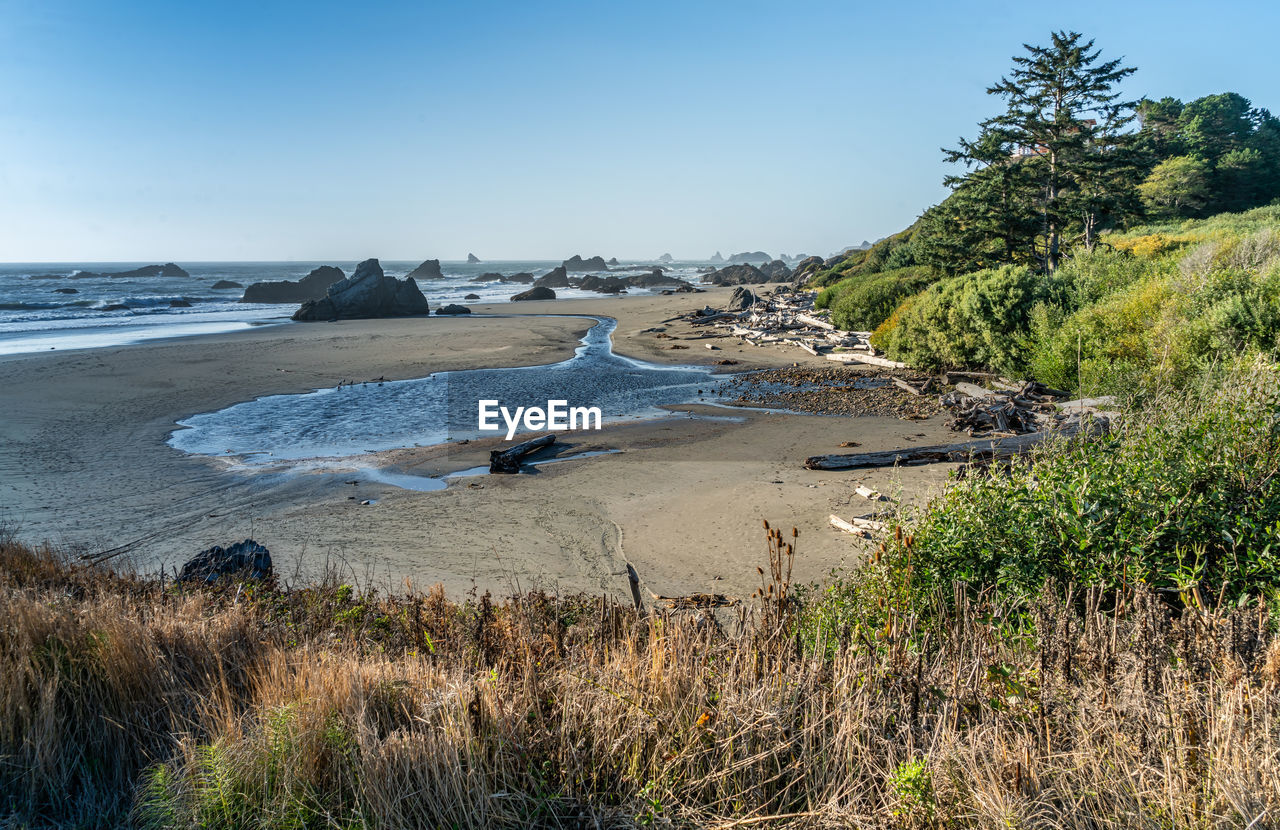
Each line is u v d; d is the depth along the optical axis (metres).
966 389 19.58
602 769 3.44
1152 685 3.41
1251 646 3.60
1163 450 5.92
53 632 4.12
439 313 56.94
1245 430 5.73
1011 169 31.89
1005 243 33.03
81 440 16.84
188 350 32.44
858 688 3.69
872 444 14.73
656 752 3.43
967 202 33.00
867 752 3.31
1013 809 2.85
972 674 3.65
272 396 22.55
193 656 4.46
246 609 5.78
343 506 11.99
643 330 41.69
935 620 4.74
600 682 3.83
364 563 9.38
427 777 3.25
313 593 6.80
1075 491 5.37
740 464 13.79
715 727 3.49
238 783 3.37
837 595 5.59
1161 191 55.97
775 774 3.39
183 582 6.93
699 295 73.75
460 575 8.87
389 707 3.90
